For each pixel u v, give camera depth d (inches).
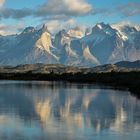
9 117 3452.3
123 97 5580.7
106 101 4990.2
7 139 2556.6
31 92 6781.5
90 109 4114.2
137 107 4271.7
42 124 3088.1
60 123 3147.1
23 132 2773.1
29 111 3900.1
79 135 2679.6
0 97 5620.1
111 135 2682.1
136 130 2851.9
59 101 5059.1
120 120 3302.2
